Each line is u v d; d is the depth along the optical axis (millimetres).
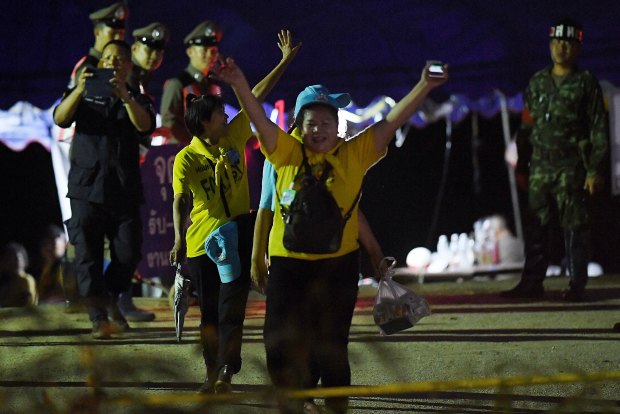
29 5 33719
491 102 38938
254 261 16109
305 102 14844
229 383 17172
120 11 27375
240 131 18469
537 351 21906
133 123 25297
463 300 31953
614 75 36406
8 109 33875
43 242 32531
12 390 13586
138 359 11984
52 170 46719
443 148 47250
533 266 31766
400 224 47125
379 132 14977
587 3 35938
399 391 12242
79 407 11422
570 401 12805
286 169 14852
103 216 25516
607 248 40938
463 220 46875
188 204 18234
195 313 30266
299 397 12227
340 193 14805
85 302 17750
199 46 29547
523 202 45312
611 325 25688
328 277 14930
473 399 17203
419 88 14852
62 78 34000
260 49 35938
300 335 14383
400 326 16297
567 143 30375
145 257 30109
